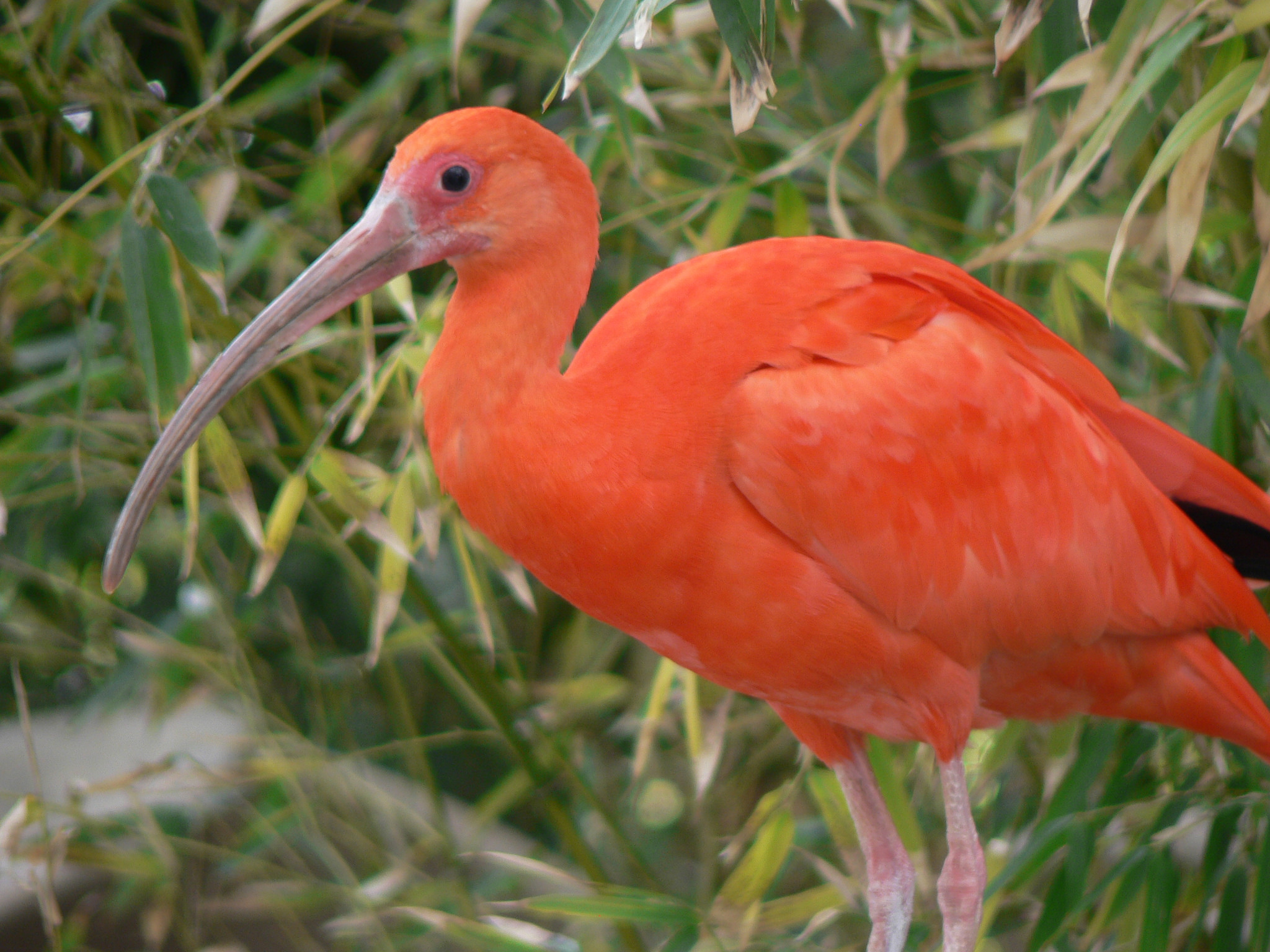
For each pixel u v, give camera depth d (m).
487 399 3.86
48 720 8.22
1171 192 4.13
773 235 6.62
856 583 4.03
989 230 5.73
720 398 3.94
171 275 4.50
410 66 6.04
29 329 6.70
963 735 4.32
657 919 4.88
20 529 7.30
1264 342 5.13
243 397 5.90
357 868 7.55
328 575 7.99
